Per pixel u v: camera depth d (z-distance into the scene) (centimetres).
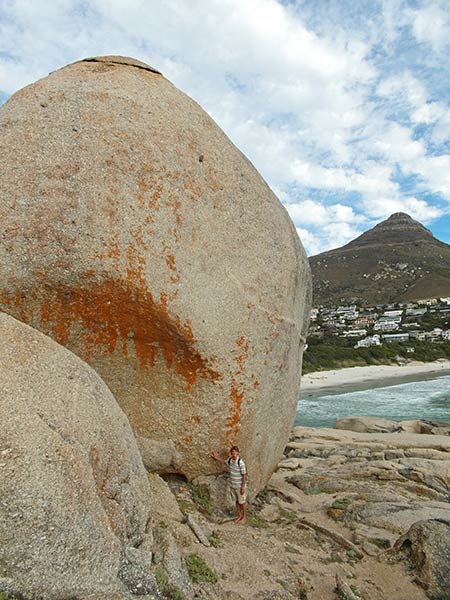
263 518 693
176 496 615
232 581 460
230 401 616
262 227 684
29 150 541
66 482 331
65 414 378
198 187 605
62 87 581
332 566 567
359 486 905
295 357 784
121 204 545
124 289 539
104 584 330
